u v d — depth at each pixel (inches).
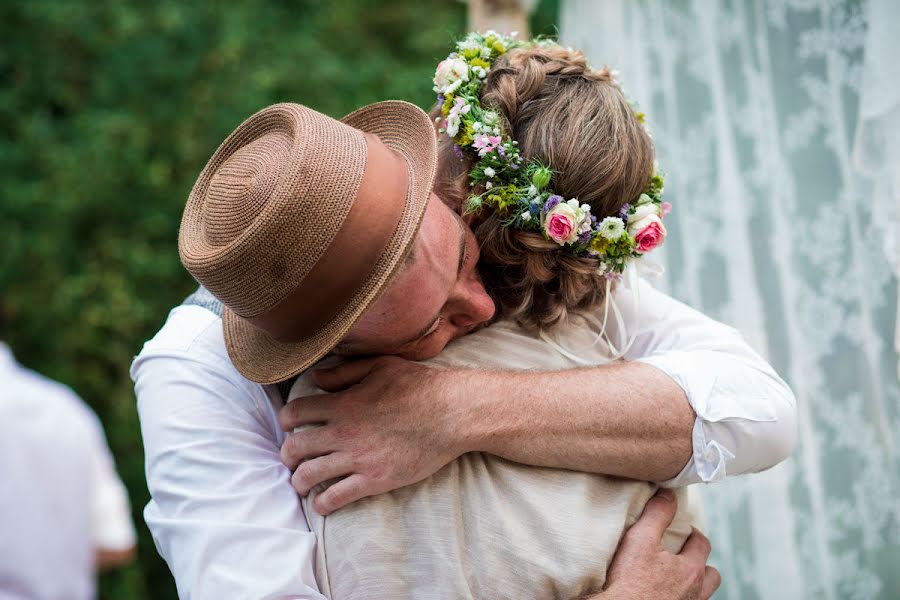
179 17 203.5
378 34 228.5
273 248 54.1
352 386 62.4
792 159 92.3
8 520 102.0
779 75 93.7
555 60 67.3
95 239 201.9
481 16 127.8
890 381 85.5
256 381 58.1
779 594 92.7
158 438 62.6
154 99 204.8
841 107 88.4
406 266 56.1
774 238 94.6
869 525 87.4
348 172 54.7
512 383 61.8
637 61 109.7
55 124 206.2
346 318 55.0
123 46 205.6
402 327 58.5
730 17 99.0
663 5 106.5
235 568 58.5
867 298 86.6
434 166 56.0
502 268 66.1
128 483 197.5
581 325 69.7
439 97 67.8
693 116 103.5
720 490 99.2
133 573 191.8
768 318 95.0
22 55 207.9
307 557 59.5
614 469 62.3
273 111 58.2
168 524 60.5
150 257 201.5
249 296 55.8
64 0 204.4
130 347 201.8
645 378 63.2
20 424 104.0
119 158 200.1
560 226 61.8
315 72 209.0
